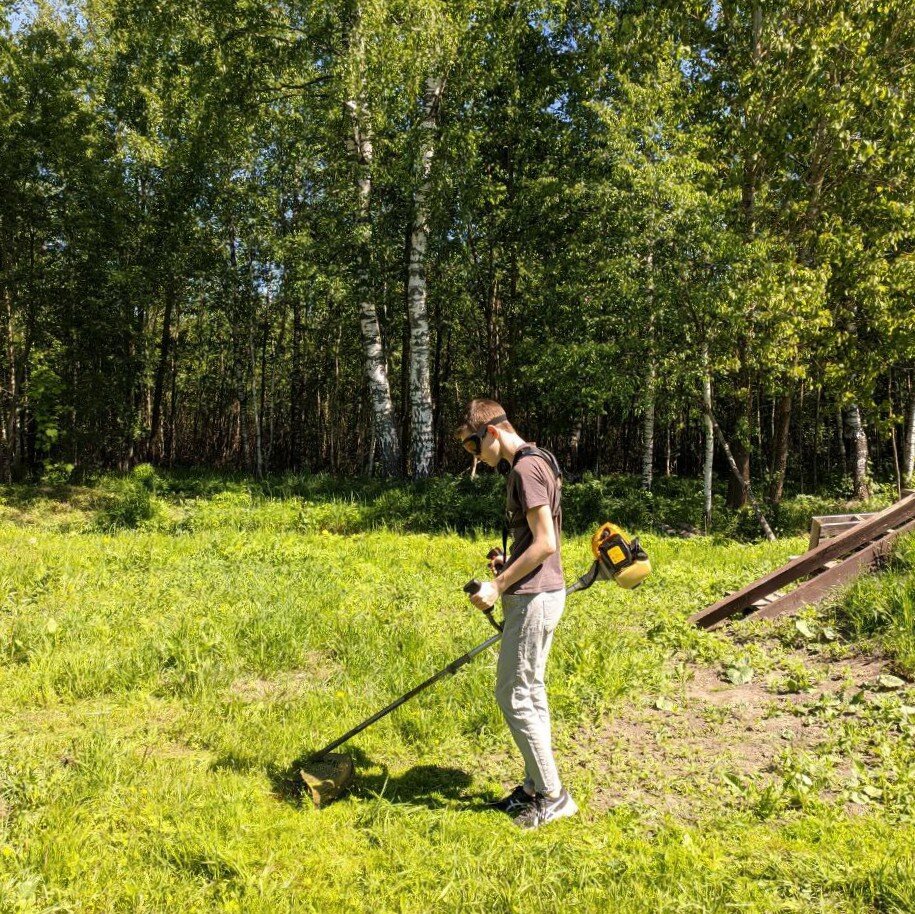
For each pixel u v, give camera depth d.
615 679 4.85
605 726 4.32
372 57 14.95
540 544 3.25
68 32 22.25
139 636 5.63
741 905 2.60
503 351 23.48
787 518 16.11
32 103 17.66
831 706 4.21
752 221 15.49
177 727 4.24
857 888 2.68
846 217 15.76
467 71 16.88
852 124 14.82
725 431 21.69
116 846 3.06
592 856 2.97
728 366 14.62
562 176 18.50
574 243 17.58
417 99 17.09
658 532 15.10
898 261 14.63
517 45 18.19
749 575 8.00
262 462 27.48
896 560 5.84
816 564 6.05
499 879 2.86
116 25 18.56
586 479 19.78
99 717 4.35
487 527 13.73
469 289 22.72
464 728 4.36
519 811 3.41
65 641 5.48
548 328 18.75
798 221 15.76
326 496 16.56
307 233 21.17
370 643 5.67
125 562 8.28
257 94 17.55
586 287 16.95
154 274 21.25
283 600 6.62
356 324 24.53
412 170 16.75
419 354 17.25
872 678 4.50
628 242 14.55
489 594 3.22
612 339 16.58
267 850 3.07
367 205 17.70
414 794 3.63
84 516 15.20
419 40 15.01
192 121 18.89
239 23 16.77
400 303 22.64
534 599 3.31
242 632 5.71
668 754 3.96
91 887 2.78
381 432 18.05
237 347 27.00
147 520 12.90
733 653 5.29
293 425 29.03
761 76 14.87
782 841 3.04
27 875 2.79
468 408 3.56
